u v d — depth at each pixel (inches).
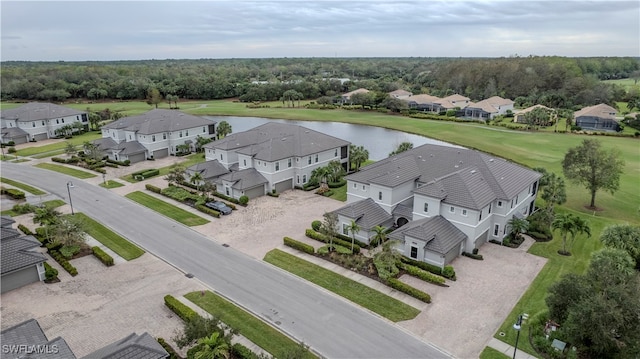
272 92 7549.2
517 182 1937.7
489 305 1368.1
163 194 2434.8
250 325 1267.2
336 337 1219.2
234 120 5654.5
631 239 1533.0
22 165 3102.9
